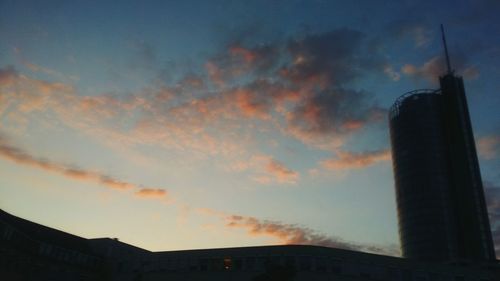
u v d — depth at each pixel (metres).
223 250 88.94
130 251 105.62
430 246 185.62
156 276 93.31
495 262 104.25
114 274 98.56
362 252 83.38
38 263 83.38
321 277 79.62
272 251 84.50
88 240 105.00
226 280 85.56
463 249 183.12
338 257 81.94
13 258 76.94
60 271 88.50
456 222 189.75
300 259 81.62
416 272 83.88
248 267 85.06
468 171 197.50
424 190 197.00
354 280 80.31
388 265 83.44
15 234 78.00
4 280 74.12
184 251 93.06
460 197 193.12
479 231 184.50
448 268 85.44
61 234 98.06
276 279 60.84
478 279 85.06
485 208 191.88
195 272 89.50
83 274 94.62
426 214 192.25
